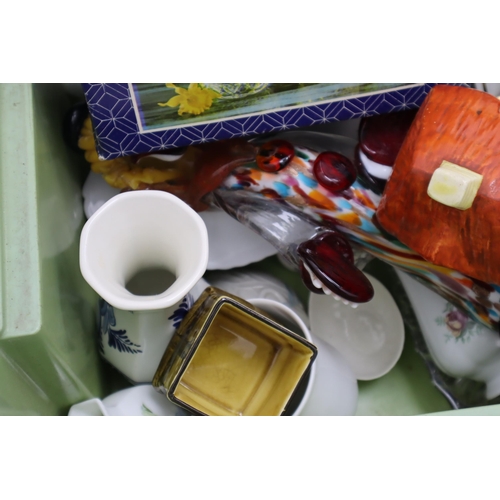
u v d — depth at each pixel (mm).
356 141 448
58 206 404
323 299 512
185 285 323
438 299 473
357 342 507
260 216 426
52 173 401
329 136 450
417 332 514
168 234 358
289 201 424
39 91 397
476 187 349
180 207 343
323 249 400
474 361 458
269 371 404
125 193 342
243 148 427
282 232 419
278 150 423
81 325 415
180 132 386
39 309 338
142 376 419
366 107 394
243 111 383
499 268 361
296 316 413
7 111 370
